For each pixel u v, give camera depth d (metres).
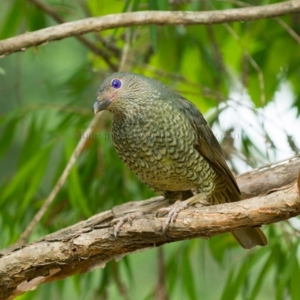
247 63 13.11
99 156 12.09
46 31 9.19
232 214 7.24
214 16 9.30
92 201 11.98
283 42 14.15
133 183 12.18
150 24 9.33
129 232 7.73
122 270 15.66
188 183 9.69
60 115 12.85
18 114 12.33
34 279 8.75
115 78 9.53
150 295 11.90
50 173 13.77
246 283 11.05
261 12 9.33
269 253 10.93
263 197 7.16
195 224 7.45
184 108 9.62
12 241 11.41
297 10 9.30
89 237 7.90
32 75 16.22
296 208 6.95
